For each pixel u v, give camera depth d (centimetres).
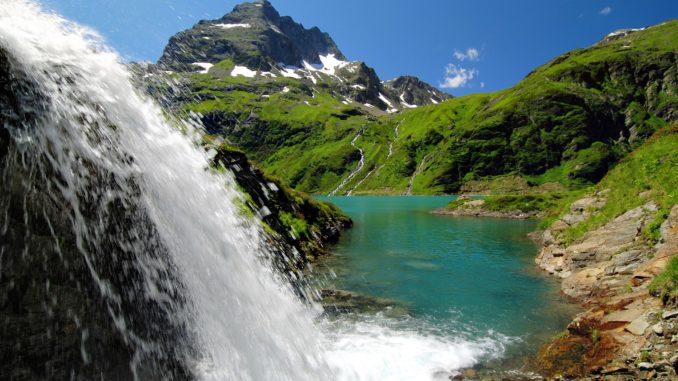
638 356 1184
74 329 582
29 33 620
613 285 1973
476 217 7700
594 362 1237
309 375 1054
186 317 786
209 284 882
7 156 527
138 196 761
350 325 1680
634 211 2473
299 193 4497
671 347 1159
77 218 621
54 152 599
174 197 880
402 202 14325
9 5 611
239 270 1046
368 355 1357
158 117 954
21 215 538
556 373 1238
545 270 2806
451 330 1647
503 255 3438
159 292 746
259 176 3097
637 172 2823
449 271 2784
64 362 561
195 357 766
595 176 16762
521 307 1967
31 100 579
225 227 1088
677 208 2048
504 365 1316
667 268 1470
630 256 2095
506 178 18212
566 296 2150
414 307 1962
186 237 868
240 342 886
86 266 620
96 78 739
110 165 708
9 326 509
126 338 655
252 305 1012
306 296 1945
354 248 3791
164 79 1029
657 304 1374
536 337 1570
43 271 556
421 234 4962
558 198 8175
